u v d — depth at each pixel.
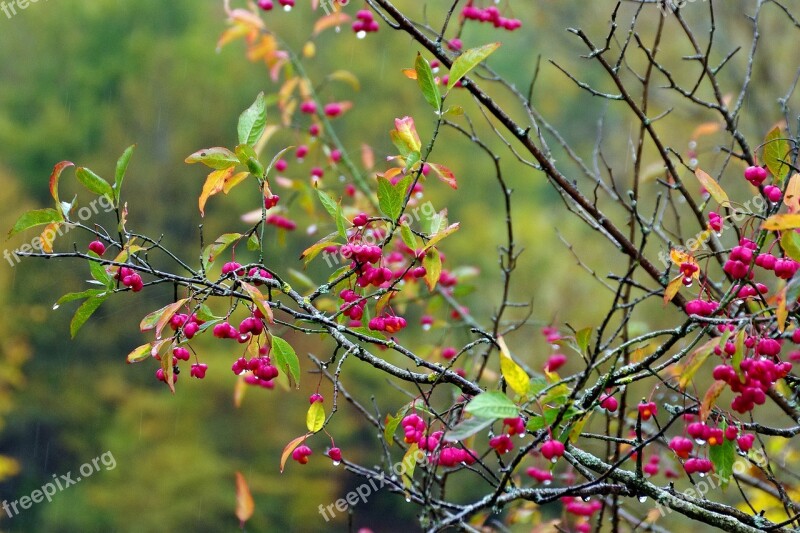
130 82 17.31
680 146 8.33
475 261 14.83
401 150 2.77
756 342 2.29
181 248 16.00
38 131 16.44
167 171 16.69
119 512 13.88
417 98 16.11
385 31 16.19
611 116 13.15
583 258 12.45
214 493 14.04
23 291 14.31
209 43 18.28
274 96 5.59
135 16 18.33
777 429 2.45
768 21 7.50
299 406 14.63
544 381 2.31
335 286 2.84
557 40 9.73
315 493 14.16
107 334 14.99
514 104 14.22
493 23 4.11
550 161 3.39
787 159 2.71
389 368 2.58
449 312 5.40
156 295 15.12
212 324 2.65
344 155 5.38
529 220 15.31
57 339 14.74
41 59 17.44
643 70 8.43
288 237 14.19
